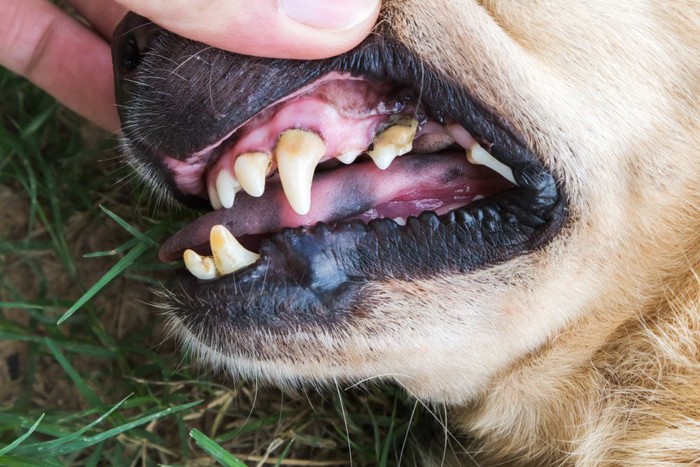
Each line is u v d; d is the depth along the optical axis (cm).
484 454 34
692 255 29
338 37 26
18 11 36
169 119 28
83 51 37
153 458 36
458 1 27
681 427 29
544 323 29
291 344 28
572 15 27
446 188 30
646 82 28
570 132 28
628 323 30
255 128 28
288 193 28
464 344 29
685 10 28
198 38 27
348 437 34
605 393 30
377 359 29
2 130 39
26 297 39
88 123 41
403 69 27
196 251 30
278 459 34
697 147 28
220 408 37
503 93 27
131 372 37
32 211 38
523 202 28
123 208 39
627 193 28
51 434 34
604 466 30
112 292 39
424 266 28
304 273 28
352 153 29
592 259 29
